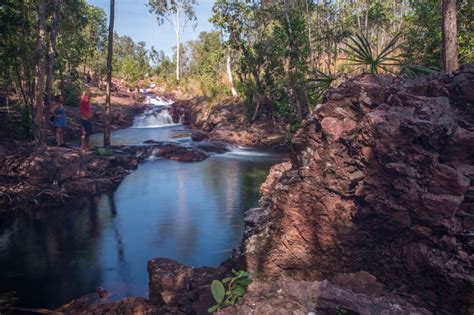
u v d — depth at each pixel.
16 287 7.05
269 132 23.67
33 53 15.97
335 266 4.53
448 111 4.12
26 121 17.09
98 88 39.28
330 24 21.50
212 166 17.03
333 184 4.50
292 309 3.50
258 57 24.61
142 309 5.62
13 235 9.51
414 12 18.11
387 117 4.06
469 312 3.49
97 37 39.66
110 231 9.68
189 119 32.25
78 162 13.62
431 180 3.77
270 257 5.04
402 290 3.91
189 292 5.17
